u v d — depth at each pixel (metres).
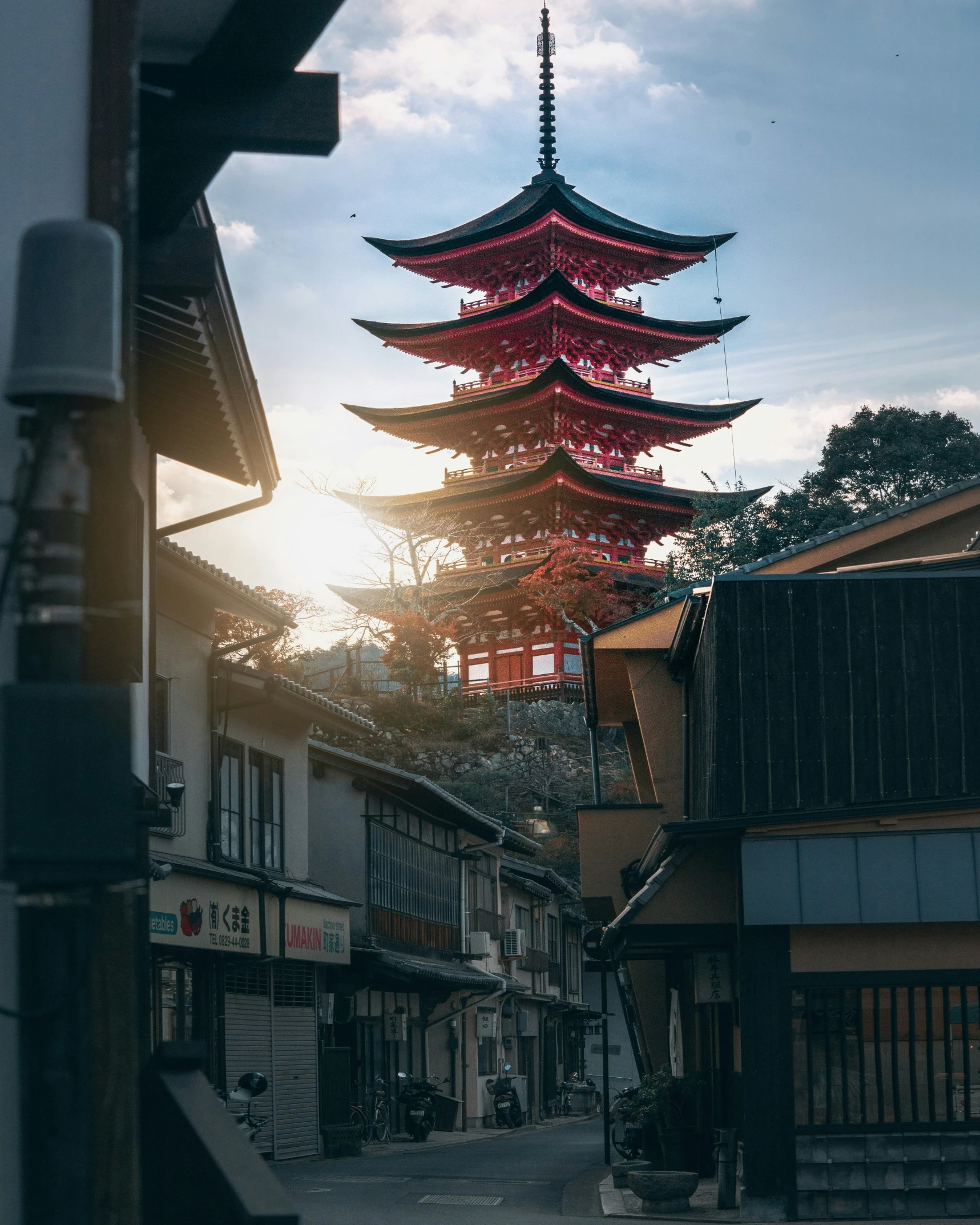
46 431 3.31
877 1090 11.72
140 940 6.24
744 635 12.83
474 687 65.88
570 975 48.19
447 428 66.31
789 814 11.88
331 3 5.09
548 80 71.75
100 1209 3.23
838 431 48.09
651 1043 18.25
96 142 3.83
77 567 3.30
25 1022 3.21
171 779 16.77
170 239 5.98
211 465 8.88
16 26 3.91
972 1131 11.66
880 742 12.59
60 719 3.07
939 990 11.88
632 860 16.75
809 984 11.84
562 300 63.09
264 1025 19.30
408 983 24.92
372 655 62.38
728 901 12.64
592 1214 12.98
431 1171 18.09
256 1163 4.12
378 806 25.44
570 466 59.72
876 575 12.94
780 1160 11.55
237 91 5.46
